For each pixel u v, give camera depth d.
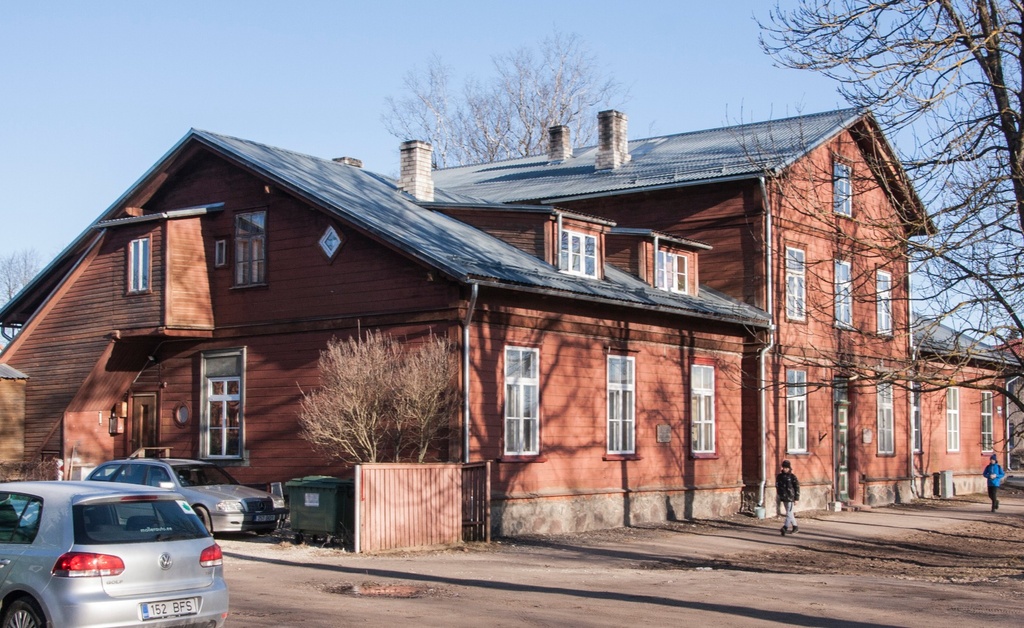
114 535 9.78
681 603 14.19
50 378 26.72
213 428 25.14
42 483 10.52
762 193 29.00
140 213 26.47
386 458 21.30
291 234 24.20
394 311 22.16
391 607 12.96
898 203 17.80
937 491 38.47
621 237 28.11
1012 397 17.77
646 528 24.89
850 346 27.69
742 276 29.38
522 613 12.86
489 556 18.95
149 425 26.36
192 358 25.67
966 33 17.19
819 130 31.09
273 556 17.66
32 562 9.62
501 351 22.14
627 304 24.27
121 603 9.51
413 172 28.75
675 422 26.91
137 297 25.25
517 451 22.42
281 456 23.66
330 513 18.70
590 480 24.20
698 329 27.80
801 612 13.73
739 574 17.95
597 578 16.61
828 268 31.33
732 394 29.02
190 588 10.04
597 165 34.81
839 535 25.47
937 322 17.20
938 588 16.55
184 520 10.37
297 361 23.70
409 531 19.09
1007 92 17.77
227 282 25.30
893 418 35.75
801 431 30.84
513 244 25.81
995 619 13.41
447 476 19.91
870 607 14.34
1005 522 30.16
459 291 21.22
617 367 25.41
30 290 30.44
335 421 20.22
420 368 20.28
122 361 26.19
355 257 22.95
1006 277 16.86
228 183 25.61
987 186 17.09
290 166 26.28
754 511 28.48
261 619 11.86
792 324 30.00
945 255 17.08
